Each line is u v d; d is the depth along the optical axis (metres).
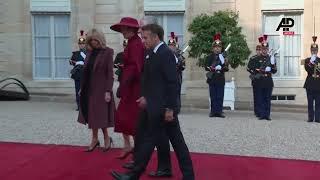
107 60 8.46
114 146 9.29
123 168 7.68
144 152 6.54
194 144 9.73
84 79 8.67
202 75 18.72
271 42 18.84
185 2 18.88
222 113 14.34
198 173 7.56
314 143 10.01
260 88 13.75
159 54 6.59
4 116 13.23
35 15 19.47
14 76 19.41
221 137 10.50
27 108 15.50
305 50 18.55
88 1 19.22
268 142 10.05
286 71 18.83
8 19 19.33
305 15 18.48
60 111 14.66
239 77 18.45
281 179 7.27
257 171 7.72
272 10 18.64
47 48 19.64
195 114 14.75
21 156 8.41
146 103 6.63
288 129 11.77
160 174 7.28
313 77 13.37
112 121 8.58
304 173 7.63
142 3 19.06
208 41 15.98
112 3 19.20
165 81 6.58
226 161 8.31
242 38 16.12
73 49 19.41
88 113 8.70
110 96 8.52
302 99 18.59
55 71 19.69
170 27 19.08
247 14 18.61
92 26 19.27
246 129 11.63
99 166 7.82
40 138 9.99
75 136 10.23
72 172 7.48
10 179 7.09
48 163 7.98
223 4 18.70
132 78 7.80
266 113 13.73
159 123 6.57
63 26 19.52
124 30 7.79
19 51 19.36
